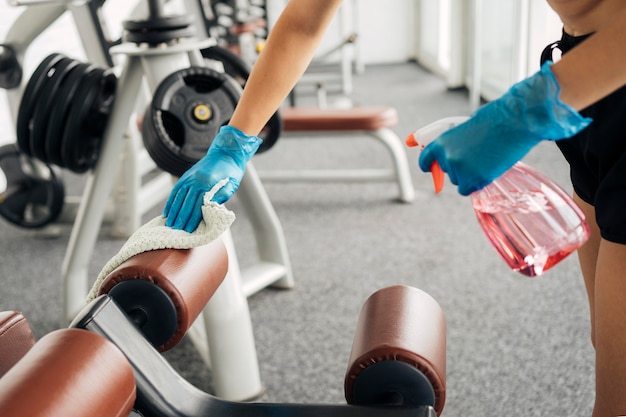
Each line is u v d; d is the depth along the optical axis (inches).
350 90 195.6
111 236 102.7
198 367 69.1
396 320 30.2
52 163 73.2
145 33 63.2
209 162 36.3
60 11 90.0
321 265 89.0
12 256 99.3
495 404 59.4
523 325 71.4
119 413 23.7
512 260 31.7
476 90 149.6
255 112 38.2
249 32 159.6
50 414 20.9
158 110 60.4
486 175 28.5
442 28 206.8
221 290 60.5
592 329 42.7
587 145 35.7
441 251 90.4
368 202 110.7
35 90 70.4
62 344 23.6
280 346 71.3
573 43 35.2
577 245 30.8
